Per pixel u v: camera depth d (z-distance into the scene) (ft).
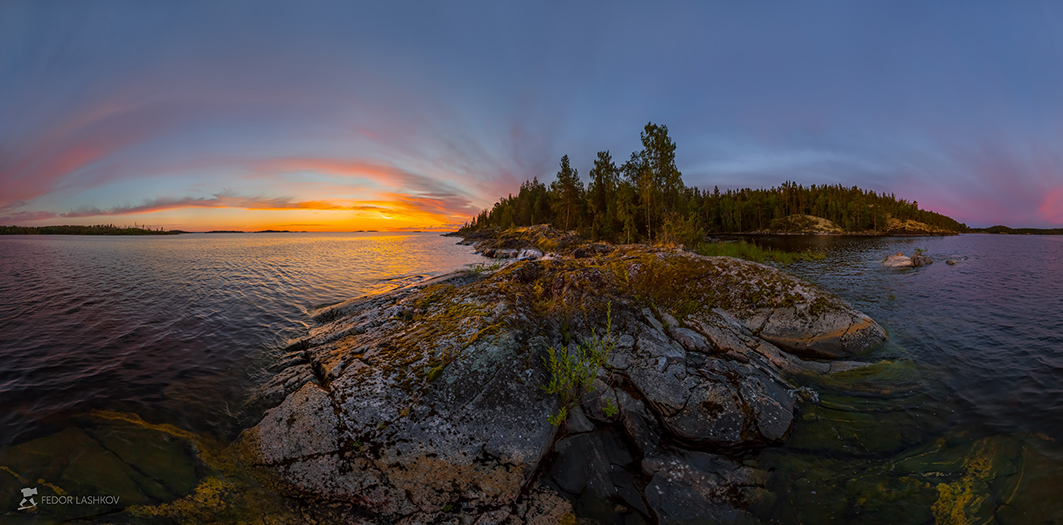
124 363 27.27
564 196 258.57
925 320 39.34
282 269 84.53
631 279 36.65
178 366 27.32
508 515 15.62
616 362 24.08
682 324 30.66
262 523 14.75
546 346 24.17
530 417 18.78
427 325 27.20
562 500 16.39
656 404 21.13
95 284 58.29
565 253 101.65
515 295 30.99
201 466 17.21
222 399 23.04
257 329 36.45
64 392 22.56
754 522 15.16
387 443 17.53
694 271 36.24
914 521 14.75
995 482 16.03
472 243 241.35
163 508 14.65
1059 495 14.80
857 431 20.38
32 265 83.87
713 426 19.72
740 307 32.37
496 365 21.03
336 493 16.20
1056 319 38.86
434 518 15.53
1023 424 19.89
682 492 16.74
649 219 162.91
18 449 17.02
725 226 419.74
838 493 16.37
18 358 27.55
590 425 20.45
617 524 15.29
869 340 30.48
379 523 15.39
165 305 44.75
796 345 29.86
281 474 16.90
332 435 17.89
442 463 17.03
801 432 20.43
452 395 19.43
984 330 35.63
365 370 21.58
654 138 153.58
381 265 97.86
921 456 18.24
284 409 19.60
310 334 33.63
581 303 30.53
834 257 110.01
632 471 18.29
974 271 76.64
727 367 24.20
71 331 34.12
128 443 18.11
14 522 13.30
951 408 22.04
